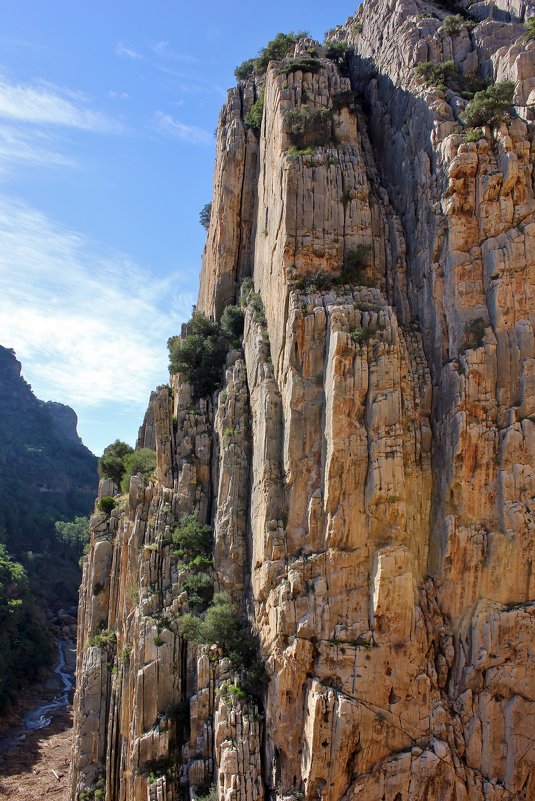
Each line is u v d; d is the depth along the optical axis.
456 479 37.94
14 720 91.81
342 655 35.88
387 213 45.66
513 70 44.19
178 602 43.44
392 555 36.47
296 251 42.56
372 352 38.66
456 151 41.41
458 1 56.66
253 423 43.81
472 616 36.94
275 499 39.69
